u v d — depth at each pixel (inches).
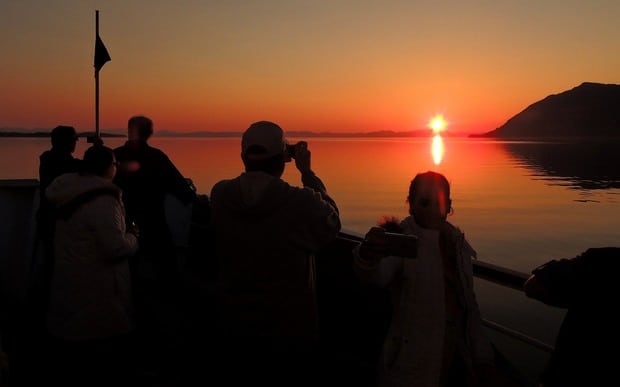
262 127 95.5
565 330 76.9
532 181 5959.6
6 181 213.3
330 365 141.3
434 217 92.5
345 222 2770.7
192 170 6574.8
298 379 93.8
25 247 214.1
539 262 1771.7
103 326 144.3
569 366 74.8
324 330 156.0
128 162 207.6
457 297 90.8
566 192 4707.2
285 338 92.3
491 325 120.5
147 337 173.9
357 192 4453.7
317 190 100.7
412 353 88.4
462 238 92.9
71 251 142.2
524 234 2418.8
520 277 105.6
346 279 150.9
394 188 4832.7
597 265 74.2
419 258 90.1
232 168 6988.2
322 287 159.3
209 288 207.3
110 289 144.5
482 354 88.1
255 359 93.2
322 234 93.4
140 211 207.6
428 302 88.9
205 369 102.0
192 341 169.6
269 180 93.1
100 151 143.8
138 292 207.6
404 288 90.7
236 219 92.8
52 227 171.6
